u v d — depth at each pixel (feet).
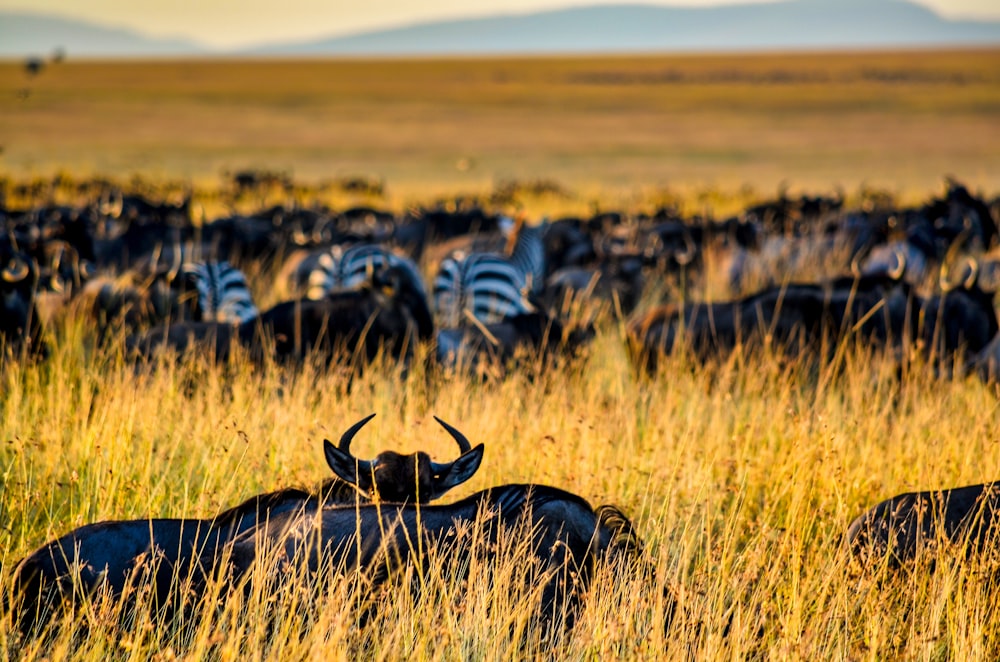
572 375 120.98
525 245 186.70
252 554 61.62
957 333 132.36
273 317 121.60
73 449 88.58
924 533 71.67
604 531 65.72
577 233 255.70
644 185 652.89
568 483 84.28
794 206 360.89
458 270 162.50
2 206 297.53
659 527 75.31
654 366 129.59
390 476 64.44
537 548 62.85
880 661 62.13
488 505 64.03
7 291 117.50
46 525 77.46
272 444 90.84
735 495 83.61
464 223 263.90
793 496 84.23
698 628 61.46
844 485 86.79
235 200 459.32
